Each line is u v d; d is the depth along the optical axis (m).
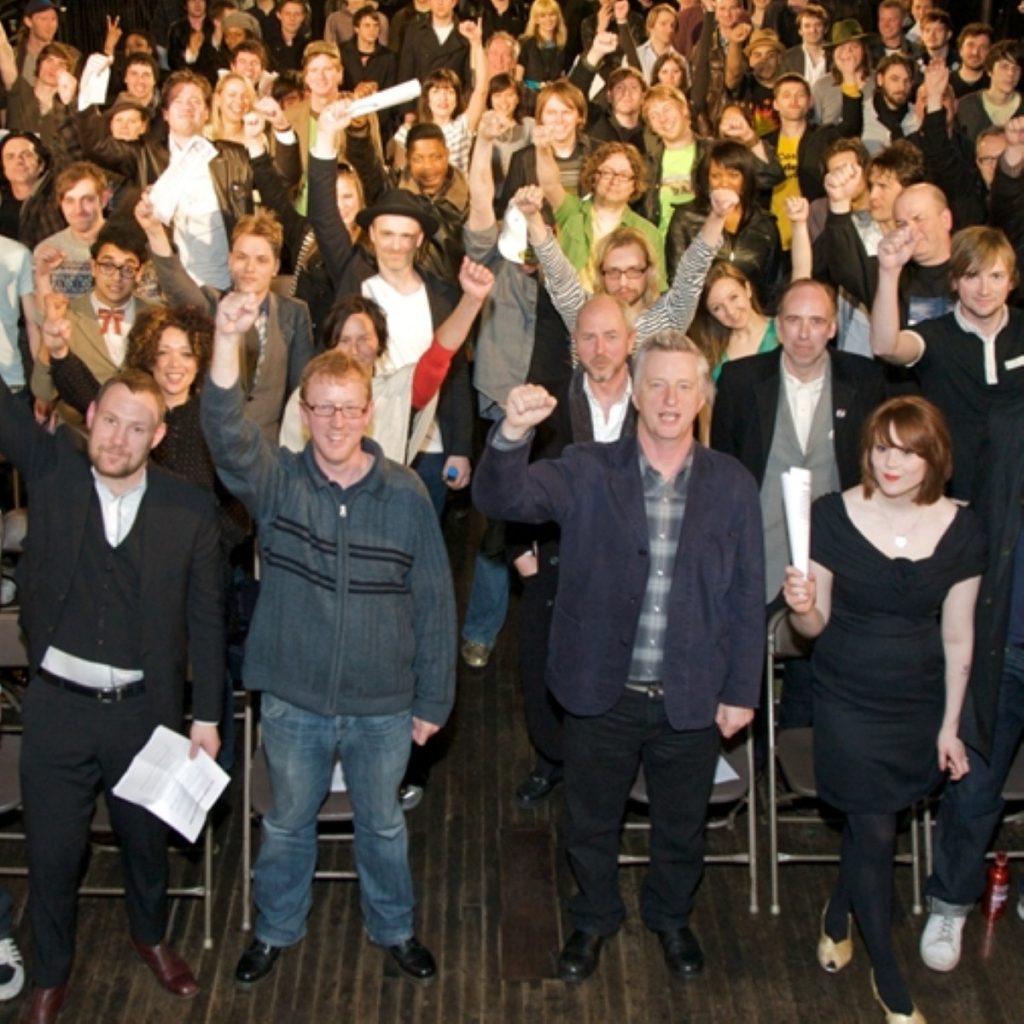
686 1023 4.38
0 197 7.04
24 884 4.95
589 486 4.13
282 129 6.69
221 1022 4.37
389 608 4.15
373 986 4.51
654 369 4.01
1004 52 8.73
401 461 4.84
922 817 5.11
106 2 11.37
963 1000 4.51
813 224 6.55
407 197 5.39
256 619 4.23
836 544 4.21
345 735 4.27
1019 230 6.41
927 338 4.88
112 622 4.06
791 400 4.88
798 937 4.75
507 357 5.62
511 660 6.22
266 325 5.26
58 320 4.95
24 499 6.05
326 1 10.91
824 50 9.68
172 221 6.24
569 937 4.65
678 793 4.39
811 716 5.14
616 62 9.62
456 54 9.98
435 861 5.08
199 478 4.70
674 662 4.16
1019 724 4.48
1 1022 4.37
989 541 4.27
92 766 4.17
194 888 4.76
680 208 6.37
